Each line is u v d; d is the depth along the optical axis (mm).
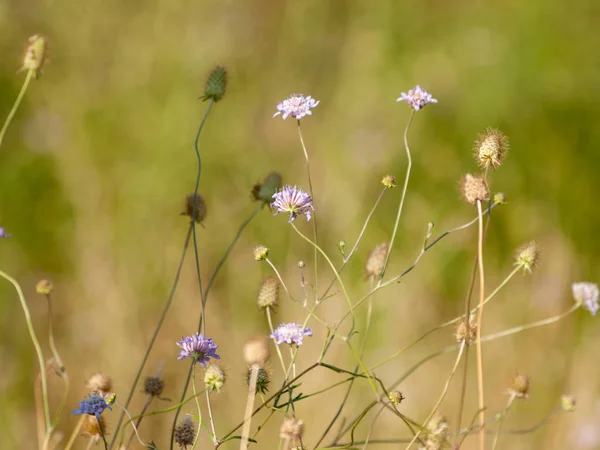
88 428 4250
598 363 7676
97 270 8242
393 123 10359
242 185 9484
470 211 9461
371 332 7742
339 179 9430
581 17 11352
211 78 4609
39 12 10781
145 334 7719
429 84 10836
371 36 11141
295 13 11414
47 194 9023
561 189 9766
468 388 7473
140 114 9984
